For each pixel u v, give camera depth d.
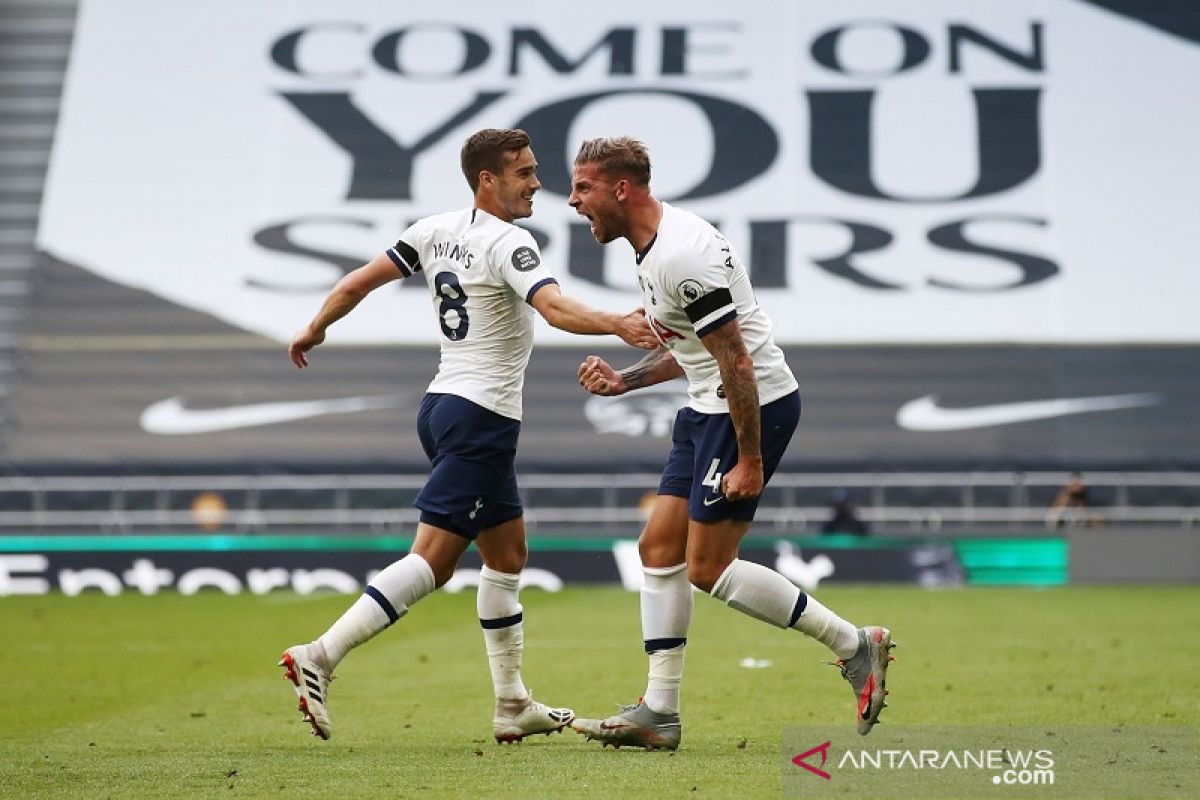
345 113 122.12
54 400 104.88
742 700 28.61
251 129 122.00
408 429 102.25
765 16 125.25
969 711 26.22
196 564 80.12
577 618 55.72
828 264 110.69
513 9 126.62
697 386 21.44
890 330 106.38
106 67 126.94
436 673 35.28
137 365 106.62
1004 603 64.38
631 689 31.80
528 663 38.03
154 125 122.88
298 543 80.06
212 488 96.31
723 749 21.52
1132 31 123.50
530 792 17.36
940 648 41.69
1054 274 109.56
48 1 131.75
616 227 21.19
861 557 79.62
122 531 96.31
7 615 60.19
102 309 110.25
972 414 101.75
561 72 122.69
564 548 80.06
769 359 21.34
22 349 108.06
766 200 114.50
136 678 35.06
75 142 122.12
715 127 118.69
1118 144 117.38
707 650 40.97
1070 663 36.78
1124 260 110.31
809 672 34.59
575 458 99.25
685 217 20.70
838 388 103.44
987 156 116.94
